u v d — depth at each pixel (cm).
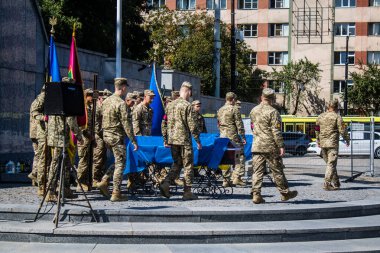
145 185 1647
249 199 1540
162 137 1609
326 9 7675
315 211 1375
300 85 7569
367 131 2598
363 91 7181
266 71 7938
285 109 7706
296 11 7394
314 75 7556
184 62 6725
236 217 1306
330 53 7712
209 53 6725
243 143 1838
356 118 5303
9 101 2161
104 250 1122
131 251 1119
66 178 1463
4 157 2119
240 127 1823
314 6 7688
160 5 7725
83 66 2648
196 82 4125
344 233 1270
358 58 7700
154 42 7000
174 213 1282
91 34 4391
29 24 2286
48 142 1397
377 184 2080
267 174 2012
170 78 3616
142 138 1605
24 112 2255
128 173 1578
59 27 3825
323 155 1870
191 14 7025
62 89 1236
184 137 1479
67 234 1177
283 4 7906
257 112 1445
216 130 2727
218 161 1538
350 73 7338
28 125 2278
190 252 1116
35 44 2330
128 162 1536
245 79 7194
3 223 1243
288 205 1422
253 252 1128
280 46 7931
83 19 4347
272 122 1431
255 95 7781
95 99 1625
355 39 7719
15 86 2197
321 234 1251
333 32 7694
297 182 2086
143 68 3169
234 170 1867
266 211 1325
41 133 1494
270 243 1213
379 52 7675
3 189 1667
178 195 1619
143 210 1282
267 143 1433
